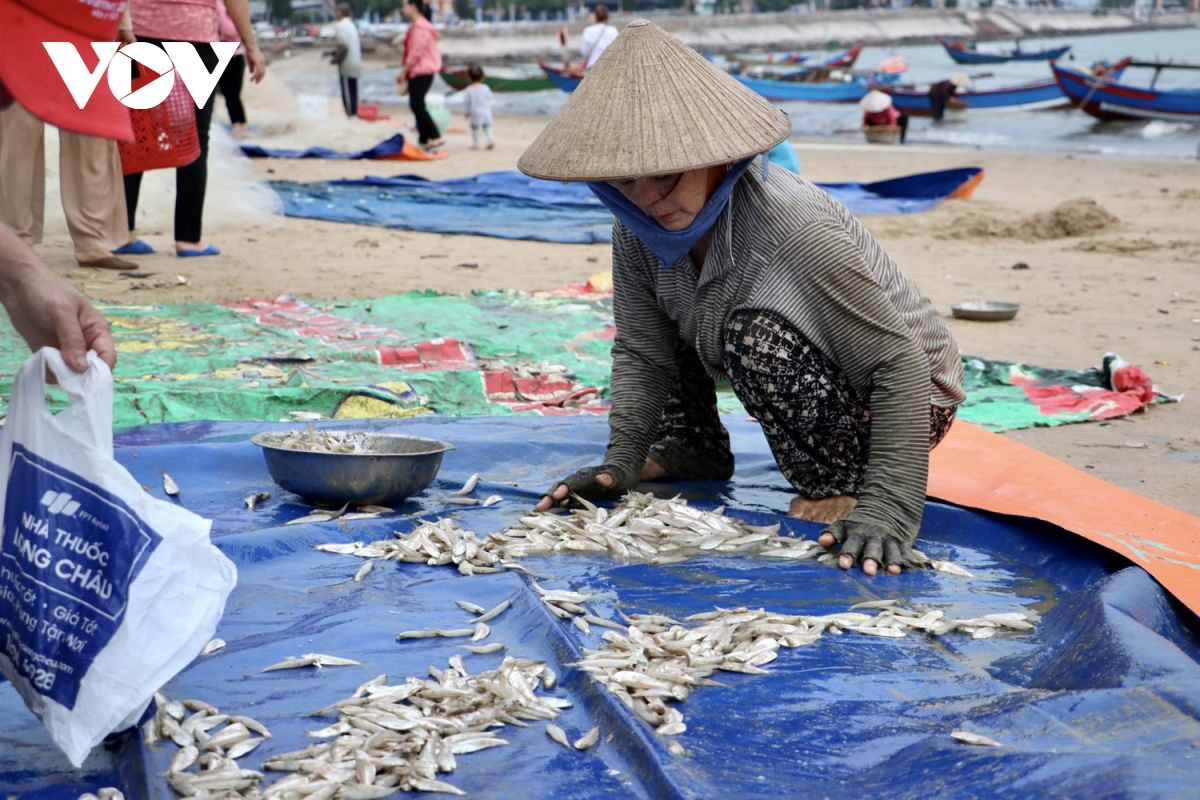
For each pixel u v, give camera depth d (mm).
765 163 3143
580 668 2309
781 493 3805
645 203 3043
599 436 4250
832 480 3443
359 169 15969
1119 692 2102
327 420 4398
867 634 2625
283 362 5109
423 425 4316
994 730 2066
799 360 3191
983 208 13086
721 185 3037
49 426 2025
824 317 3164
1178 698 2039
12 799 1917
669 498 3730
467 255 9500
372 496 3373
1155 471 4227
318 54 46875
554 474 3898
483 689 2266
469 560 3014
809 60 54844
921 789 1898
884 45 105938
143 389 4492
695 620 2652
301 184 13430
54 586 1991
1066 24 128125
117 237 7805
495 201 12633
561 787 1944
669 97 2951
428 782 1936
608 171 2883
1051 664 2412
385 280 8047
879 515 3143
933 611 2715
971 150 21797
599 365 5418
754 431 4535
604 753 2057
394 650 2477
